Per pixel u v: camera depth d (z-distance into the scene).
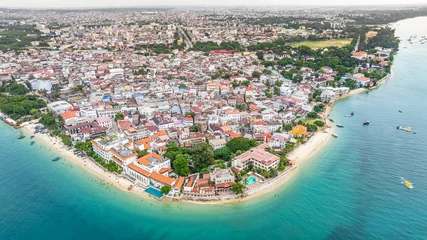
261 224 180.25
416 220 182.38
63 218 186.25
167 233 173.38
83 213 190.12
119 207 194.50
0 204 198.50
